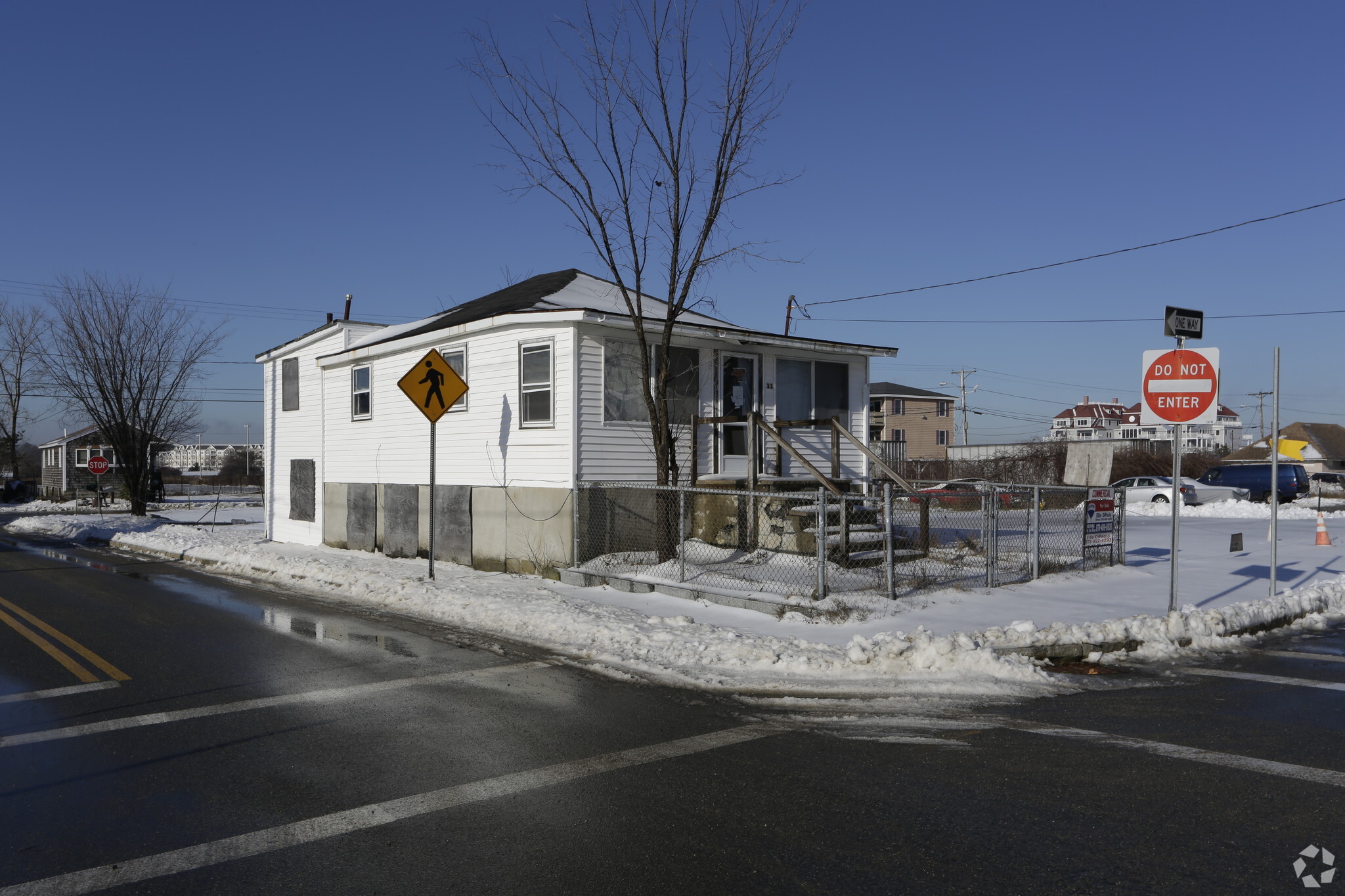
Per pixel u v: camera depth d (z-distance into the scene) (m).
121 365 32.84
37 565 18.19
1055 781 5.30
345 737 6.21
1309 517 27.56
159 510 40.97
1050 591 11.82
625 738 6.19
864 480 15.67
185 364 34.22
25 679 7.96
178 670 8.34
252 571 16.44
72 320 32.09
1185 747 5.97
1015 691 7.50
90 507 43.41
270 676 8.06
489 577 14.05
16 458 55.22
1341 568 14.38
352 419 19.23
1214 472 35.16
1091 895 3.87
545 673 8.17
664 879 4.03
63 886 4.00
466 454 15.88
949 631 9.33
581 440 13.89
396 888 3.96
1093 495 14.00
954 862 4.20
